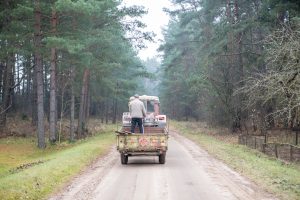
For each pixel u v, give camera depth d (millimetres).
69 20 29250
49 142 30000
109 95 54531
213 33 38156
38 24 27422
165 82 79625
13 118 46750
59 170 15633
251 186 13156
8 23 20359
